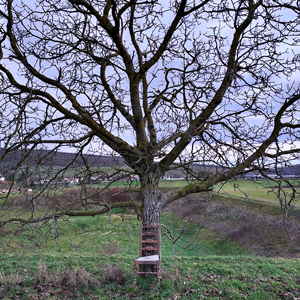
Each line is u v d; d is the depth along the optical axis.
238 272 7.91
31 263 8.34
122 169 6.55
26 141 6.00
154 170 6.33
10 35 6.23
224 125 7.43
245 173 6.46
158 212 6.18
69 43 6.60
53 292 5.94
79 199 6.72
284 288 6.93
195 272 7.52
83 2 5.66
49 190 6.66
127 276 6.51
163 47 6.12
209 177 6.55
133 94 6.62
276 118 6.34
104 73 6.80
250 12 5.71
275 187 6.45
